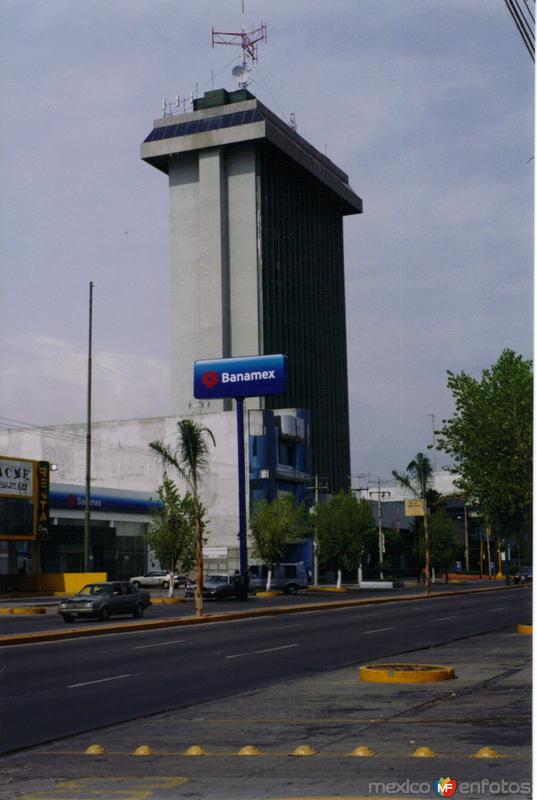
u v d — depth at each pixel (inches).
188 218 6215.6
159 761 382.6
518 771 334.3
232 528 3513.8
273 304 6220.5
